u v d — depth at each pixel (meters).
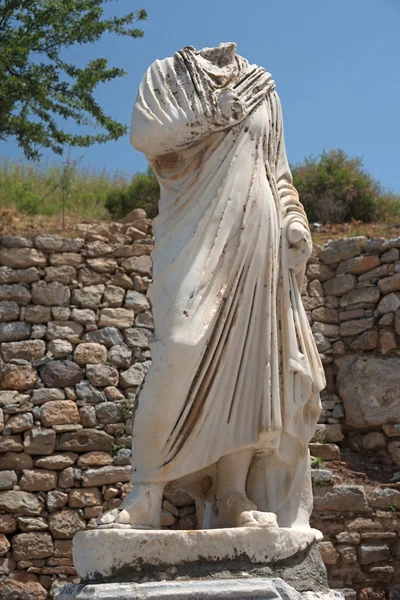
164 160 4.03
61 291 10.99
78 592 3.25
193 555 3.37
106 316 11.05
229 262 3.80
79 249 11.23
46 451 10.10
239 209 3.85
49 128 14.49
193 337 3.61
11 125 14.04
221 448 3.69
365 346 11.40
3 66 13.98
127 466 10.21
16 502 9.78
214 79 4.00
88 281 11.14
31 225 12.57
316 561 3.75
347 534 9.35
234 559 3.44
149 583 3.16
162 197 4.02
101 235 11.60
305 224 4.10
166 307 3.69
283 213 4.05
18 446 10.05
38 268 11.03
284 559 3.57
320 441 10.93
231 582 3.21
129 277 11.34
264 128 4.04
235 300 3.78
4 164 16.39
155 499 3.60
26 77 14.20
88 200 16.36
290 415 3.83
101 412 10.47
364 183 17.03
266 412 3.75
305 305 11.68
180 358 3.59
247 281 3.81
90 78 14.52
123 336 11.05
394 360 11.04
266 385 3.77
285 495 3.90
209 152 3.92
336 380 11.42
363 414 10.96
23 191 15.19
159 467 3.61
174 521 9.65
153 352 3.66
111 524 3.42
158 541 3.32
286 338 3.88
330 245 11.91
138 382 10.86
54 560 9.64
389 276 11.48
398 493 9.58
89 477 10.02
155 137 3.89
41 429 10.18
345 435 11.16
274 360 3.81
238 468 3.80
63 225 12.61
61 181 16.33
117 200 16.36
